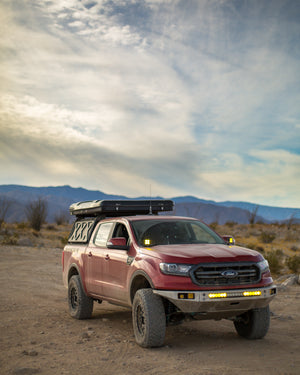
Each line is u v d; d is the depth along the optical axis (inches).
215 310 237.1
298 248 1152.8
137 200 337.1
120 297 283.9
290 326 305.0
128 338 271.9
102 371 203.9
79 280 344.5
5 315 348.2
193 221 309.0
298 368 201.6
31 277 579.5
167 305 261.1
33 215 1670.8
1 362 220.7
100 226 338.6
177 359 220.8
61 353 236.8
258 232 1588.3
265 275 249.4
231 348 243.0
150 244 275.0
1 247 1001.5
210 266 237.9
